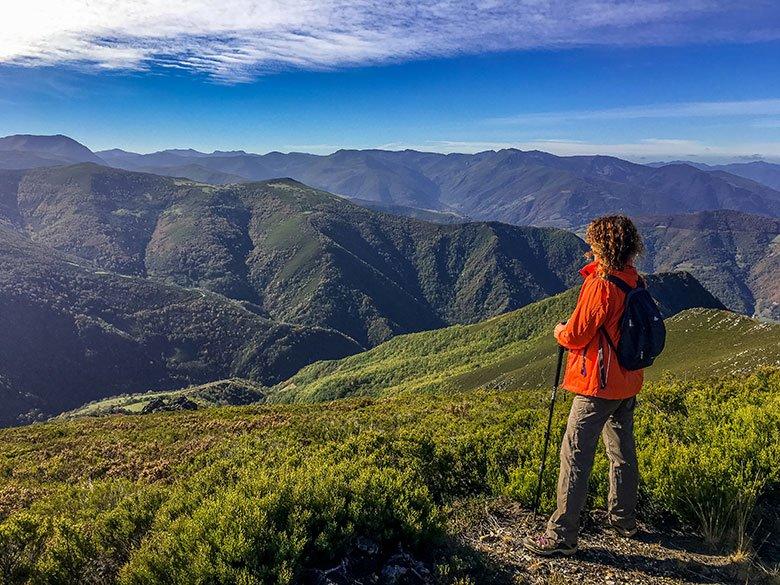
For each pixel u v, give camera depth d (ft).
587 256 14.47
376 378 526.16
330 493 14.55
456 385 380.78
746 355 180.34
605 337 13.35
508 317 555.28
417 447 23.07
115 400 635.66
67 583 14.33
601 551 14.29
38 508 26.40
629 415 14.58
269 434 48.49
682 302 516.73
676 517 16.26
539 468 18.03
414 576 12.70
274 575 11.76
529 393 57.11
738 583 12.60
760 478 17.02
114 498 25.35
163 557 12.90
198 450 47.52
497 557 14.03
